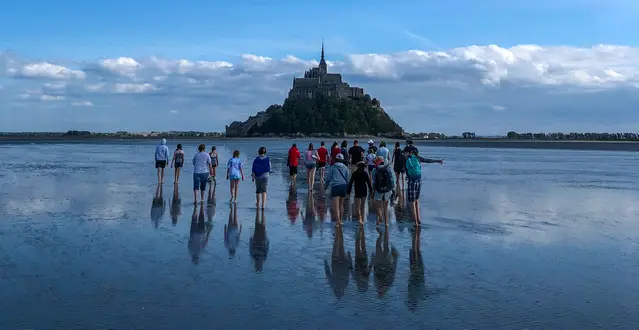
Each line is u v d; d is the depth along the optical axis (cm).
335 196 1409
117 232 1283
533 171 3853
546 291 841
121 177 2912
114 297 781
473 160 5666
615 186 2664
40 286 829
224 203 1862
